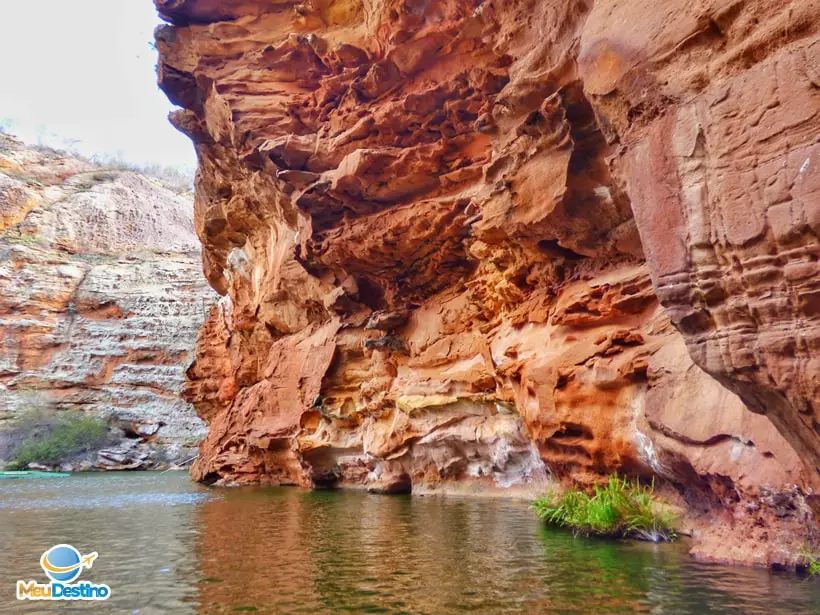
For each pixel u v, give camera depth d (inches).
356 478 698.8
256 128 673.0
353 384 703.1
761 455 233.5
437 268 609.9
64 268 1894.7
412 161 545.6
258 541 331.0
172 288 1995.6
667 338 323.0
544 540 298.0
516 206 406.6
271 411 807.7
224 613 194.7
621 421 337.7
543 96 380.2
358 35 599.5
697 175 198.1
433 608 191.3
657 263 210.4
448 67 526.0
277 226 835.4
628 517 299.6
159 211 2527.1
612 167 246.1
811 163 165.0
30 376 1722.4
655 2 220.5
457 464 576.7
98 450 1590.8
